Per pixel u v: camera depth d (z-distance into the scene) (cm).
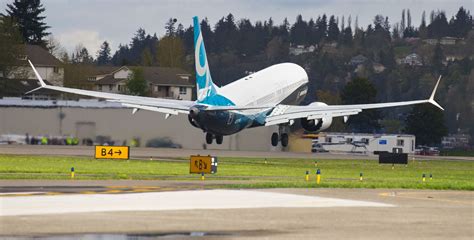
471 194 12319
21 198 10288
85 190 11538
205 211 9431
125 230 7969
